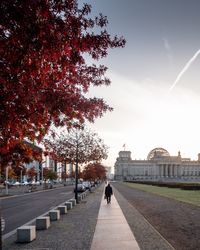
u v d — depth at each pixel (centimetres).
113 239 1612
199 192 6656
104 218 2484
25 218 2703
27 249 1439
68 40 744
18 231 1612
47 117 915
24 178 15575
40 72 784
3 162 1048
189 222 2316
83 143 4384
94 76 991
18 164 1066
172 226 2122
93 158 4475
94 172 11206
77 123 1025
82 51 784
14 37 705
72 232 1856
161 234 1819
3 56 725
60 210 2802
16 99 802
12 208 3594
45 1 690
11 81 766
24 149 1043
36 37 706
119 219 2414
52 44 723
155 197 5188
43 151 1238
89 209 3216
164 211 3075
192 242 1589
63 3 730
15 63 736
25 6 686
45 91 878
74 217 2572
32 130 948
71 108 930
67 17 745
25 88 795
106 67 993
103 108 1006
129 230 1886
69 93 942
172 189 8306
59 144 4281
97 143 4581
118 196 5516
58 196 5747
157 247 1438
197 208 3341
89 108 967
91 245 1475
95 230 1895
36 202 4412
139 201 4362
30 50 719
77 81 966
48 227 2034
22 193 6931
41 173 14675
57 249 1422
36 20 700
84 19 761
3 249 1451
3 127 841
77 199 4066
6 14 689
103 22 782
